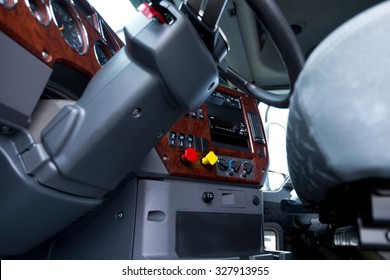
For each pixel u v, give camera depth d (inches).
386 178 18.9
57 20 37.6
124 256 44.0
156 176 47.0
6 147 29.5
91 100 30.0
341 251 54.9
